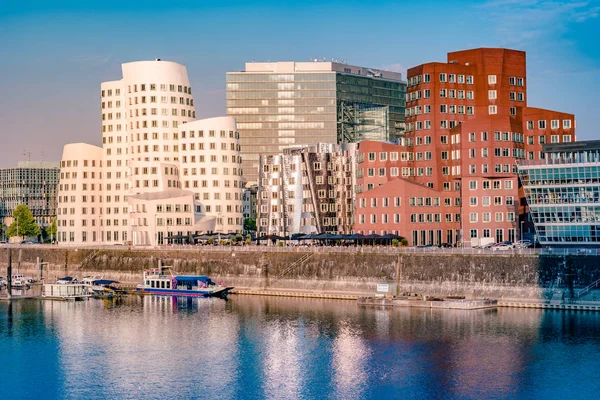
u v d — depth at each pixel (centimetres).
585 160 19425
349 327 17088
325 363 14350
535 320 17100
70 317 19600
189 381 13500
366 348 15238
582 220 19438
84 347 16100
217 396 12688
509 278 18925
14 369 14438
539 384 12825
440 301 19062
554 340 15338
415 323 17250
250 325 17762
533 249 18775
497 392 12512
